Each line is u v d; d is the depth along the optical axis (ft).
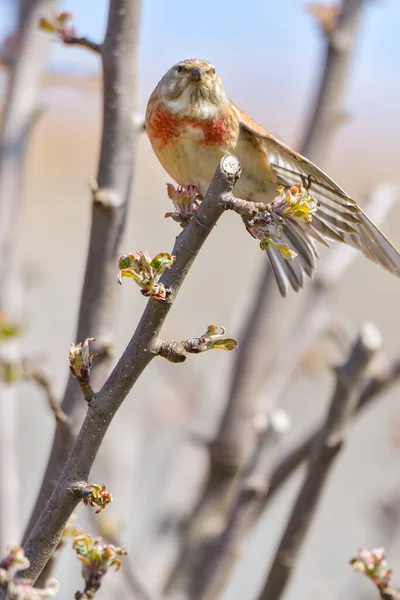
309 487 19.86
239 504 24.54
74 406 18.88
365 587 31.78
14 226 28.94
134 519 32.12
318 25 28.73
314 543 38.83
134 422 32.76
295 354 29.22
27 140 29.53
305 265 21.24
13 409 26.73
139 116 19.74
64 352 36.27
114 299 19.39
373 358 19.60
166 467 31.04
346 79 28.91
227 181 13.71
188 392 35.42
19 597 12.46
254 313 28.55
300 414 44.75
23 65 29.60
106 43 19.60
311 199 13.87
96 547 14.43
